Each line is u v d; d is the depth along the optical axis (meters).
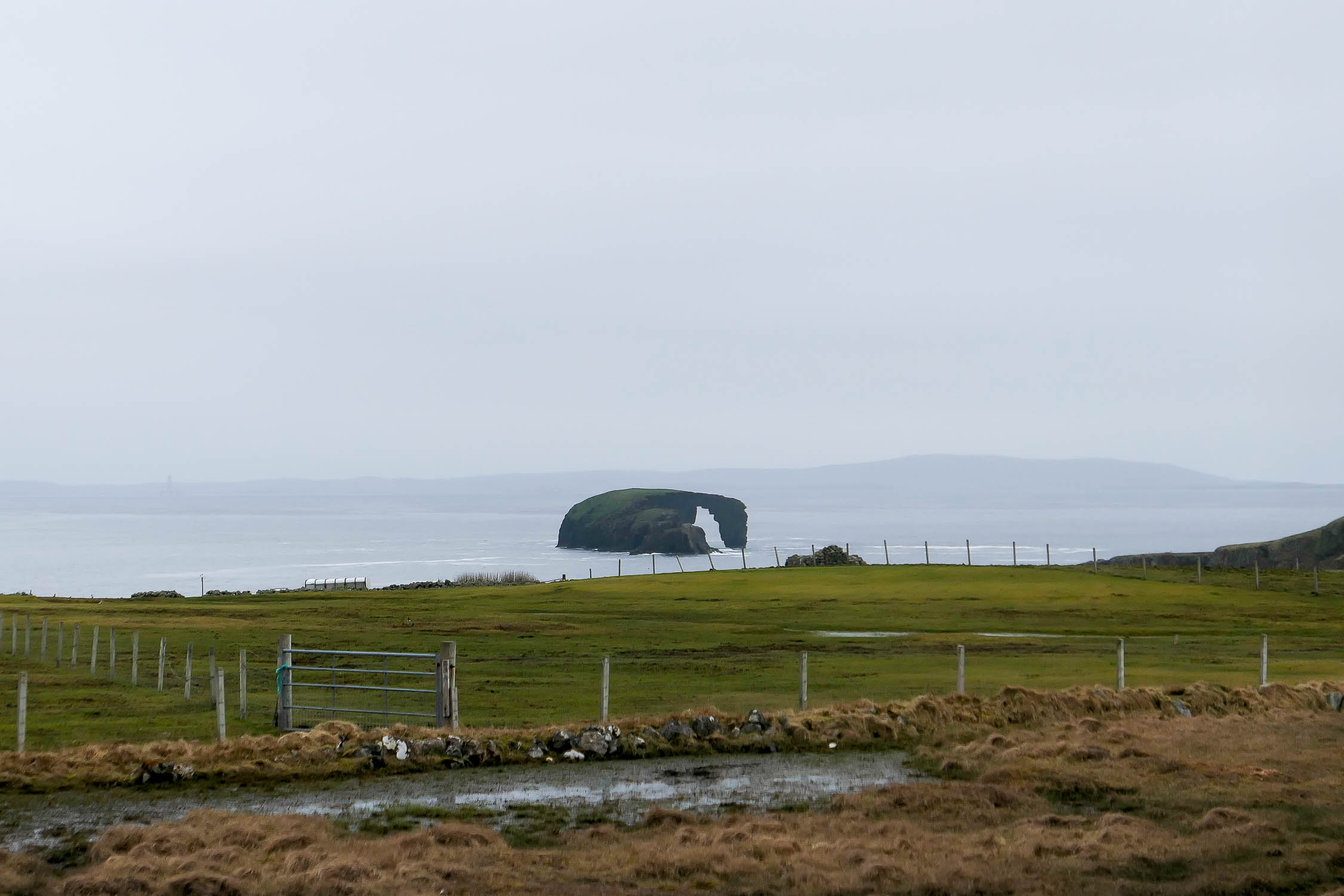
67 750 35.16
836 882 23.30
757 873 24.00
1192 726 41.78
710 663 63.38
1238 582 117.19
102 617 100.62
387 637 80.75
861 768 35.91
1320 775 33.44
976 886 22.94
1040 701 44.31
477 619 96.88
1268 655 66.19
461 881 22.69
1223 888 22.41
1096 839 26.33
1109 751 36.53
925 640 76.69
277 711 43.56
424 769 35.09
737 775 34.75
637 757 37.34
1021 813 29.56
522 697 50.31
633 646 74.25
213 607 112.69
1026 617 91.88
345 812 29.77
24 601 122.81
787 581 127.12
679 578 135.88
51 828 27.84
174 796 31.34
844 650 70.38
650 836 27.41
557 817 29.42
